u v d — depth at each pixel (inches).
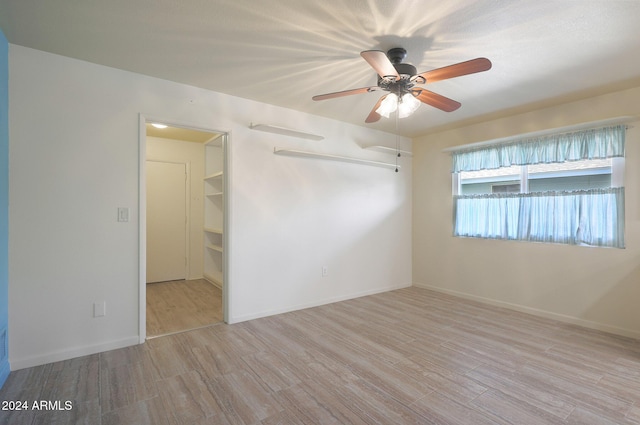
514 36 83.4
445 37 84.3
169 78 112.0
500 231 154.9
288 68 103.7
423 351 104.2
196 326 125.9
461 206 172.1
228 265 128.3
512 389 82.0
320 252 156.6
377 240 181.2
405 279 196.4
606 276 124.2
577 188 133.2
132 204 107.3
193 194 212.8
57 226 95.7
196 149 213.5
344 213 166.1
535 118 143.9
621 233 120.9
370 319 135.6
